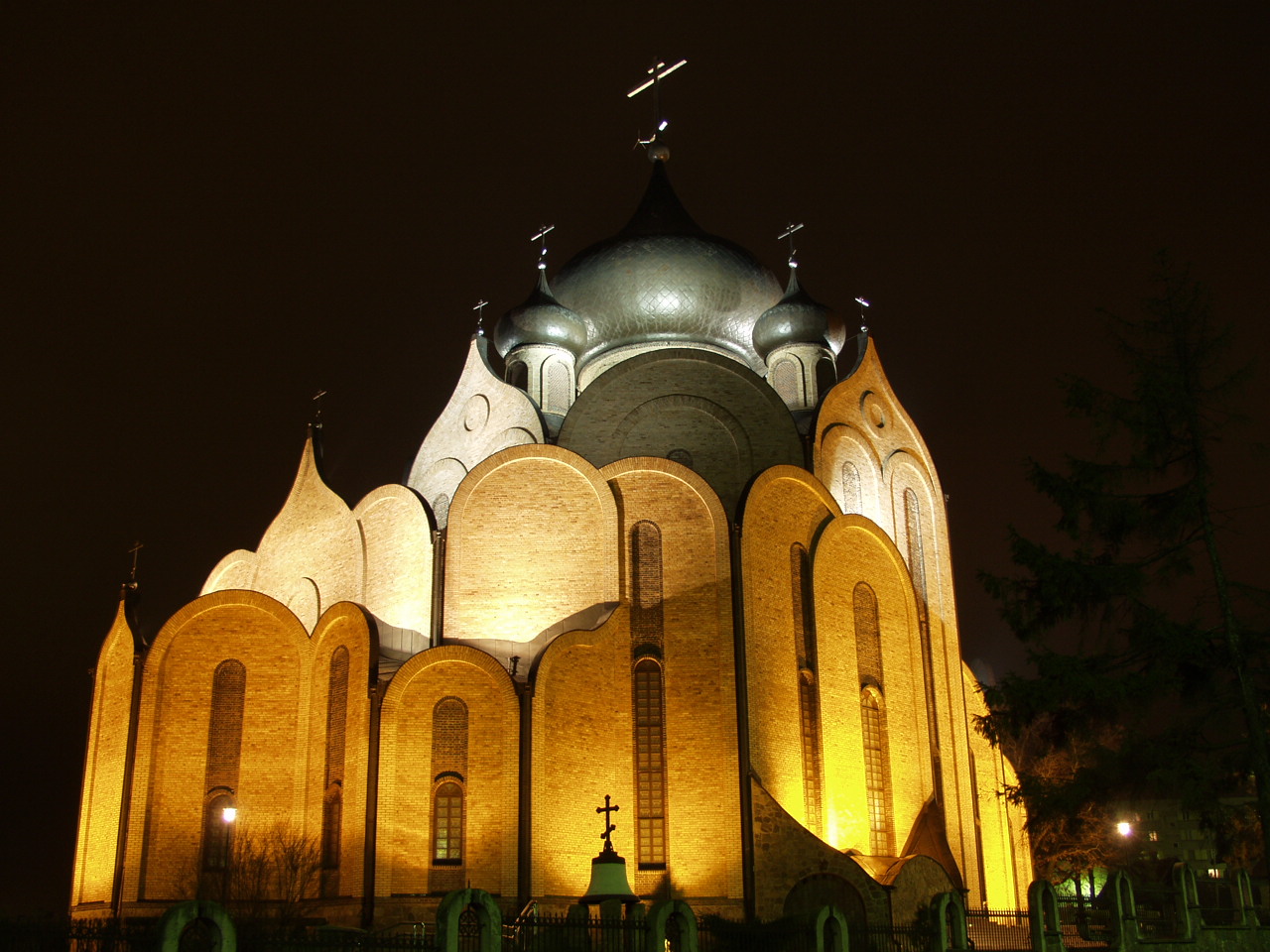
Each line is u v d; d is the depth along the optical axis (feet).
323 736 120.67
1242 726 83.41
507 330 155.94
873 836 127.13
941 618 150.10
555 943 76.48
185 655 125.90
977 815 146.82
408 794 111.45
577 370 159.84
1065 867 162.91
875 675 133.08
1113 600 86.12
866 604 134.92
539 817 109.60
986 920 119.65
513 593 122.72
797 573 127.75
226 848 120.67
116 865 118.32
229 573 159.02
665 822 114.52
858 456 145.69
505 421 147.02
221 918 54.34
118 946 64.44
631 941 73.41
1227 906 127.85
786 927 80.33
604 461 135.85
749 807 112.57
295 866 106.32
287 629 126.31
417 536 132.67
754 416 137.08
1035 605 87.61
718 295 159.74
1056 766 153.89
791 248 163.02
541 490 125.49
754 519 124.26
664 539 123.24
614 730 116.57
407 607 131.03
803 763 121.60
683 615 120.37
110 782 126.72
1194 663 82.89
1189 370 87.86
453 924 58.18
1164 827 237.45
